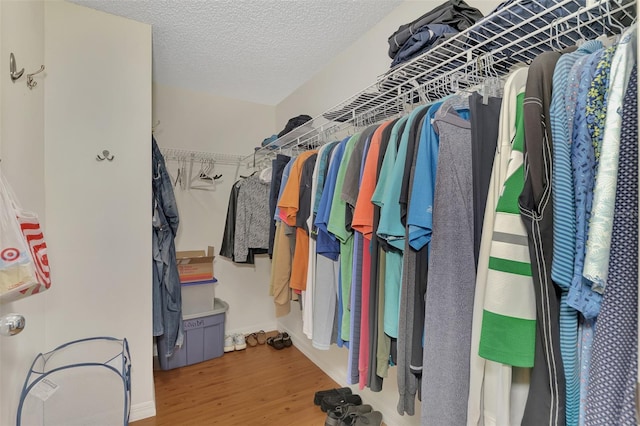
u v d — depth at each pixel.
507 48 0.99
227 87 2.77
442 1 1.49
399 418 1.64
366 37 1.96
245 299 3.03
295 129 2.14
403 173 0.93
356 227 1.08
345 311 1.23
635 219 0.52
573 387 0.59
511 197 0.65
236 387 2.08
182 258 2.49
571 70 0.64
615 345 0.51
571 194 0.60
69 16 1.62
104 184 1.69
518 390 0.68
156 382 2.14
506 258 0.63
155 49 2.14
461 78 1.12
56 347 1.55
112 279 1.70
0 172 0.79
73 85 1.61
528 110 0.64
